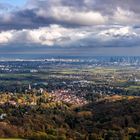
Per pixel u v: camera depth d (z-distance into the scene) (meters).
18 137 141.25
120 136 147.25
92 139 148.12
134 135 149.50
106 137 148.62
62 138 145.62
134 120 171.38
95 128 168.12
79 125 181.88
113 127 164.12
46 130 161.62
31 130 156.38
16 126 159.50
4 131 144.62
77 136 153.25
